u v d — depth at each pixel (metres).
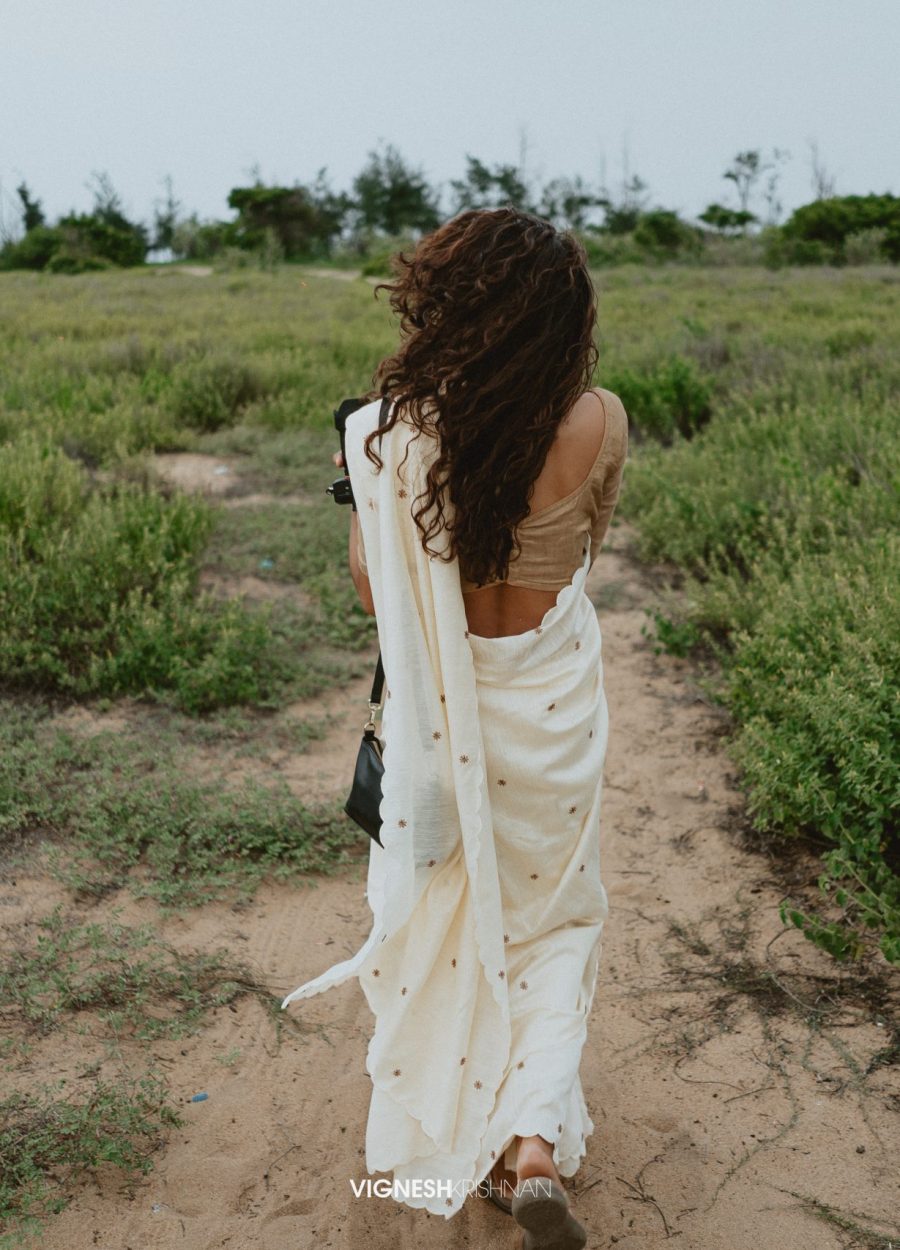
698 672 5.06
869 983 2.97
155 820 3.65
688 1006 2.93
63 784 3.89
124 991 2.90
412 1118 2.14
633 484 7.42
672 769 4.22
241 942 3.17
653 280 28.94
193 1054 2.73
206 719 4.53
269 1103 2.59
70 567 5.17
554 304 1.84
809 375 9.28
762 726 4.06
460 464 1.88
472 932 2.04
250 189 56.16
